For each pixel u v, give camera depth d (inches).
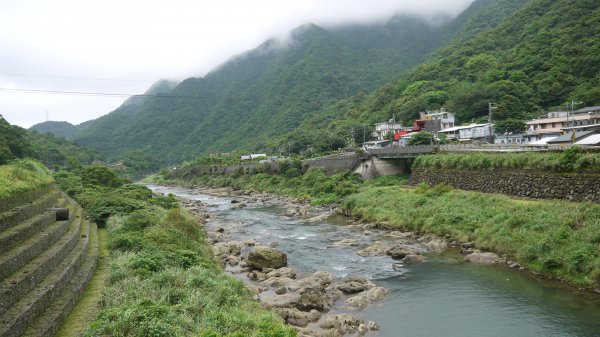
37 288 573.6
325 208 2213.3
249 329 591.8
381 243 1343.5
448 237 1347.2
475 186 1679.4
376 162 2522.1
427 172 2011.6
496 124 2898.6
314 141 4355.3
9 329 444.1
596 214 1046.4
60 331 526.9
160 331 498.9
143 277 724.0
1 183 824.9
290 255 1300.4
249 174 3873.0
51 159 4416.8
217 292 717.3
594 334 703.7
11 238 626.5
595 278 874.8
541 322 757.9
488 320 778.8
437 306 853.2
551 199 1323.8
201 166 4896.7
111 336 486.6
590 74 3161.9
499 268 1065.5
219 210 2440.9
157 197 2095.2
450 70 4439.0
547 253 1011.9
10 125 3366.1
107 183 2353.6
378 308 855.7
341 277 1061.1
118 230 1087.6
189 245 1016.2
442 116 3425.2
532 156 1441.9
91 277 748.0
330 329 741.9
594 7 3779.5
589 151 1279.5
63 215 921.5
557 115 2760.8
